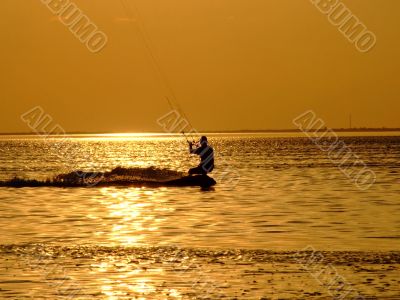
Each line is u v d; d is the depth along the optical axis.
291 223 86.75
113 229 82.44
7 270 62.22
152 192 123.81
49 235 78.44
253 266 63.66
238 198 114.25
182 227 83.69
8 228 83.44
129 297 54.50
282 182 148.00
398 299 54.25
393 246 71.81
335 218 91.00
